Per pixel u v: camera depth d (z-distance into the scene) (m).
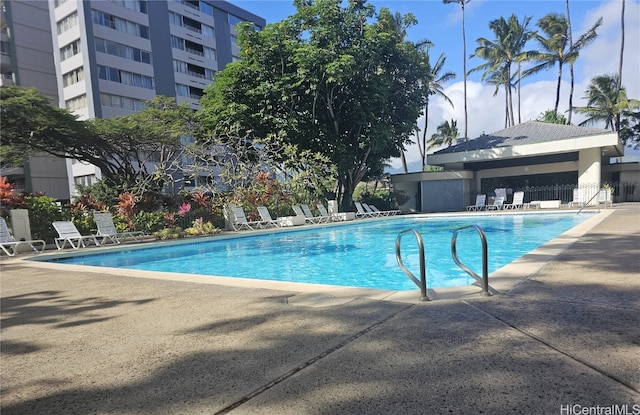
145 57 41.94
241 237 15.25
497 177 29.55
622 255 6.04
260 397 2.25
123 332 3.59
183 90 46.53
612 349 2.63
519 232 14.09
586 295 3.92
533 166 27.78
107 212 14.11
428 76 26.03
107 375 2.66
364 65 21.59
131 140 24.02
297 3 22.47
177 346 3.15
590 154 24.03
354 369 2.54
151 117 24.44
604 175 31.81
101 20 37.94
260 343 3.12
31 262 9.22
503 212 20.72
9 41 42.00
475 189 30.52
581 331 2.97
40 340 3.48
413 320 3.46
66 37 38.22
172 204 17.42
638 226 10.04
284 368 2.62
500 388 2.19
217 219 17.67
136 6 41.12
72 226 12.84
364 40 21.69
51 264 8.77
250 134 22.52
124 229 14.74
